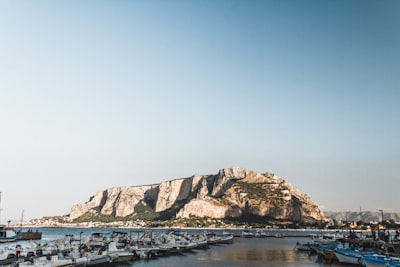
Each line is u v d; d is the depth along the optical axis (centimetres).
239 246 16925
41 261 7150
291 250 14425
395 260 7512
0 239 15475
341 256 9688
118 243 11731
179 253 12719
